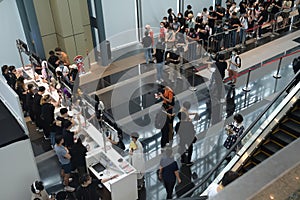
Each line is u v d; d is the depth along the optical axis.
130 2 12.91
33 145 8.04
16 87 8.59
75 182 6.87
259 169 1.03
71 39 11.48
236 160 5.91
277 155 1.08
